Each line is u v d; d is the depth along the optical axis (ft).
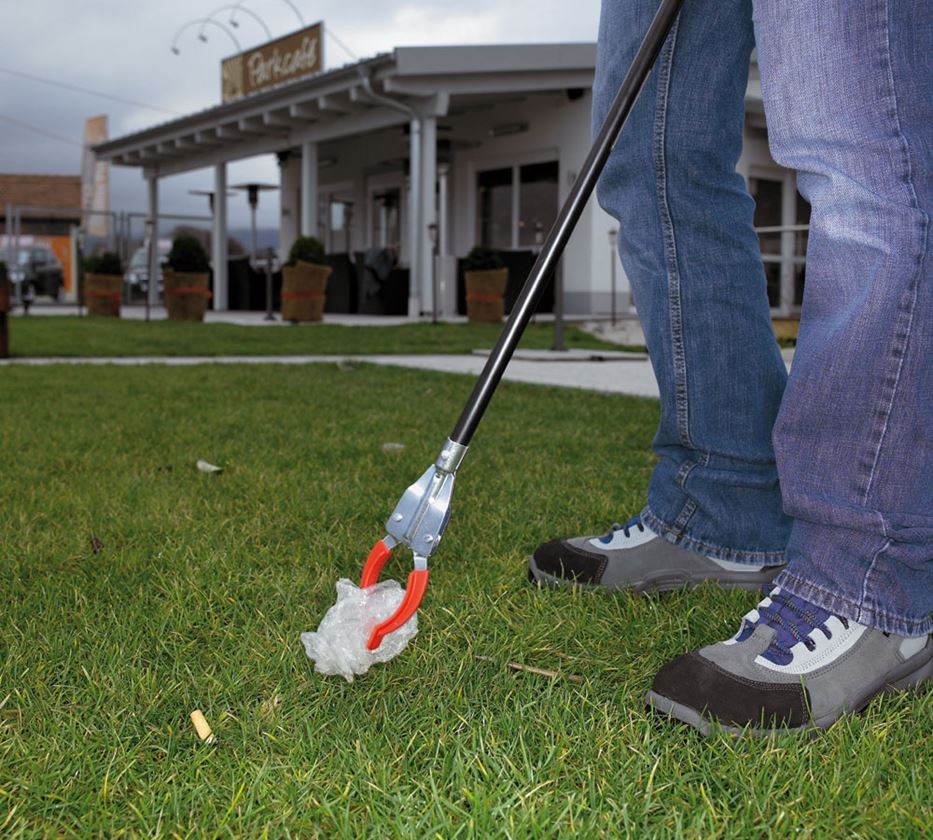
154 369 21.27
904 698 4.44
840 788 3.54
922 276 4.20
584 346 31.24
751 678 4.26
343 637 4.38
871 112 4.30
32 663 4.75
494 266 42.98
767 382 5.82
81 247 65.92
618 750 3.89
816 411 4.44
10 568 6.26
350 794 3.58
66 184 136.26
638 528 6.16
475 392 4.46
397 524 4.33
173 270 47.50
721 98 5.61
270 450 10.84
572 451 10.94
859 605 4.37
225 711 4.26
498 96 50.14
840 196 4.39
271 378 19.34
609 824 3.31
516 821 3.34
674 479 6.03
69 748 3.92
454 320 47.16
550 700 4.37
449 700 4.37
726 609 5.59
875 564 4.36
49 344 29.45
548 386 17.89
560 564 6.12
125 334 35.09
